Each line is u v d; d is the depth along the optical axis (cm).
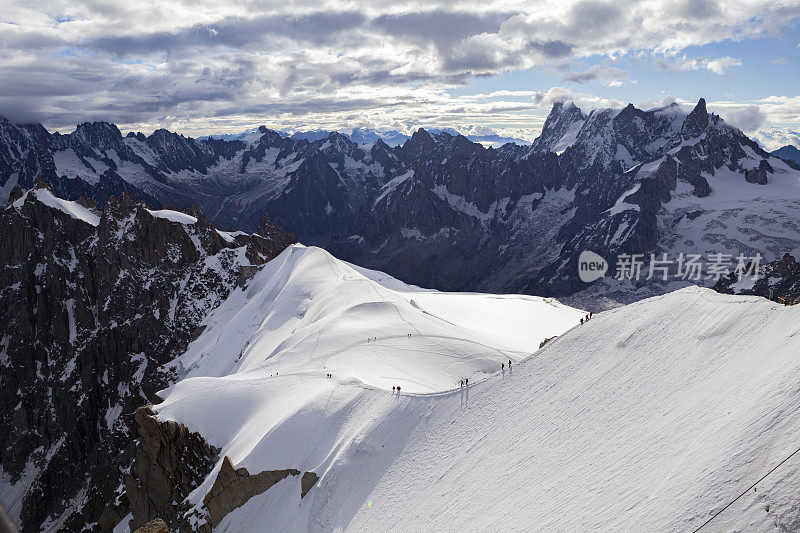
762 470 3700
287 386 11406
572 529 4431
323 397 9919
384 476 7494
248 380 12094
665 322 6494
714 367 5269
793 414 3853
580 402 6259
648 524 3950
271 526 8119
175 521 10025
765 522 3447
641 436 5028
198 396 11762
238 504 8844
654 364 5959
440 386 11019
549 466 5544
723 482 3812
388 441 7969
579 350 7231
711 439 4281
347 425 8969
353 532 6869
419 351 12912
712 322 5888
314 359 13112
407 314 15950
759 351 4991
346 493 7625
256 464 8956
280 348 15962
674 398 5291
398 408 8412
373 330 14438
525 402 6975
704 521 3694
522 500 5306
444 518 5897
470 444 6956
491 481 5997
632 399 5669
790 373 4247
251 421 10612
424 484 6856
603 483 4778
